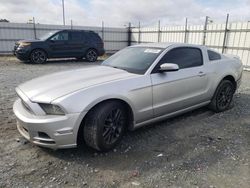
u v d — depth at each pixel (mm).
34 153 3254
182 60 4230
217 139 3799
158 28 18953
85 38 14688
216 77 4758
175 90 3982
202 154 3318
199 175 2830
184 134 3957
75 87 3139
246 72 11648
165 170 2924
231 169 2965
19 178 2713
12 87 7090
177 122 4461
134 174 2830
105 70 3932
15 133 3848
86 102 2984
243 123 4500
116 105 3287
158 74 3773
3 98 5820
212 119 4664
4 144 3480
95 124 3082
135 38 22484
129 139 3730
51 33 13820
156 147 3498
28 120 2973
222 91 4996
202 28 14664
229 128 4246
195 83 4320
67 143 2984
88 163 3049
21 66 12258
